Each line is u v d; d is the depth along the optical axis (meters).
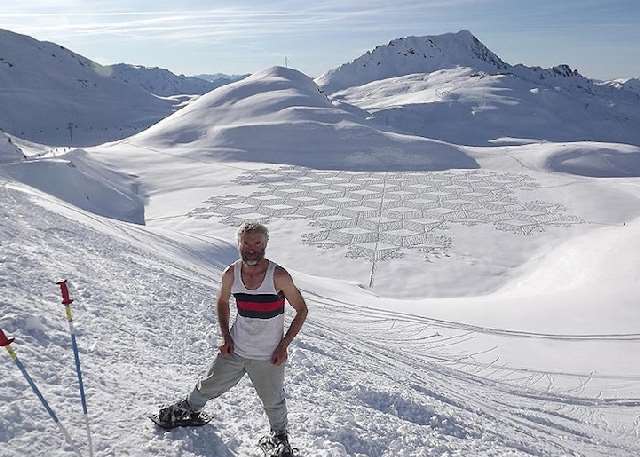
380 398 7.80
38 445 3.57
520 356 23.83
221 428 4.48
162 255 24.98
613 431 15.39
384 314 29.38
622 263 46.34
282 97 175.88
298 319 3.81
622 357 24.11
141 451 3.82
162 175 106.69
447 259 59.03
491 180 101.75
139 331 7.30
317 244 63.69
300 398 6.34
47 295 7.69
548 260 57.44
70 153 95.88
